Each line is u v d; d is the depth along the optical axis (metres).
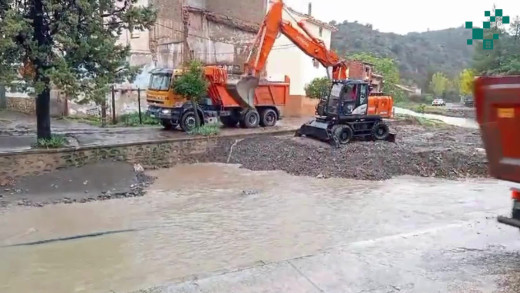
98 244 8.28
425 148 16.89
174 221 9.70
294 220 9.83
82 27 13.58
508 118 5.14
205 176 14.19
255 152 16.44
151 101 18.28
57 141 13.88
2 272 6.98
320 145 16.78
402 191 12.61
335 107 17.30
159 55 23.72
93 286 6.46
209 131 17.28
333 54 19.58
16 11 12.38
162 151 15.60
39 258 7.59
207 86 18.27
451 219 9.91
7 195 11.48
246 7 26.00
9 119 19.83
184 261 7.47
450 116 40.25
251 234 8.88
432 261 6.00
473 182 13.91
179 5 24.09
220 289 5.10
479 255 6.23
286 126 21.31
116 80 14.36
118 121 20.58
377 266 5.80
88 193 11.88
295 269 5.64
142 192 12.20
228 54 25.61
